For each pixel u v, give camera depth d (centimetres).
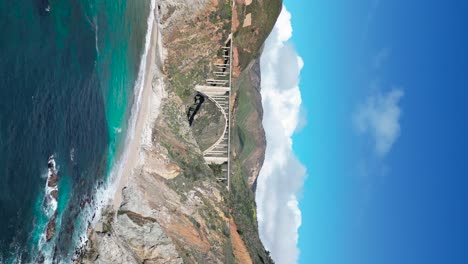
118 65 7850
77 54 6153
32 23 5078
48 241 5369
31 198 5012
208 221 10788
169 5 11206
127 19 8338
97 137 6881
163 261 8156
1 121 4528
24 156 4888
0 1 4588
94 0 6806
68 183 5878
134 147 8838
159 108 10488
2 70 4569
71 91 5972
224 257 10725
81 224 6309
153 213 8938
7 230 4625
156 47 10519
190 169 11056
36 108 5112
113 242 6962
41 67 5234
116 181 7794
